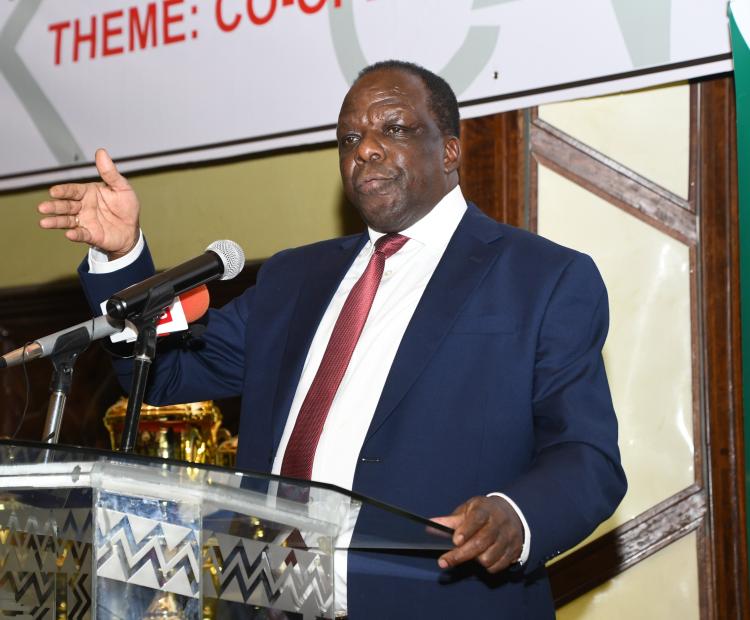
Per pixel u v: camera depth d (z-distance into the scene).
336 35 4.27
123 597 1.65
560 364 2.41
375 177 2.64
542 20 3.84
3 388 5.48
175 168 5.16
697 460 3.99
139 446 4.23
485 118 4.34
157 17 4.68
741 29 3.58
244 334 2.91
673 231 4.12
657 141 4.20
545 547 2.07
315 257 2.90
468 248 2.63
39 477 1.70
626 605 3.99
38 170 4.88
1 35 4.98
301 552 1.74
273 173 4.95
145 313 2.20
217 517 1.68
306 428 2.49
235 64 4.49
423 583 2.27
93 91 4.79
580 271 2.53
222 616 1.67
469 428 2.39
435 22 4.04
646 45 3.69
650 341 4.09
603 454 2.28
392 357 2.51
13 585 1.73
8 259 5.52
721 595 3.90
